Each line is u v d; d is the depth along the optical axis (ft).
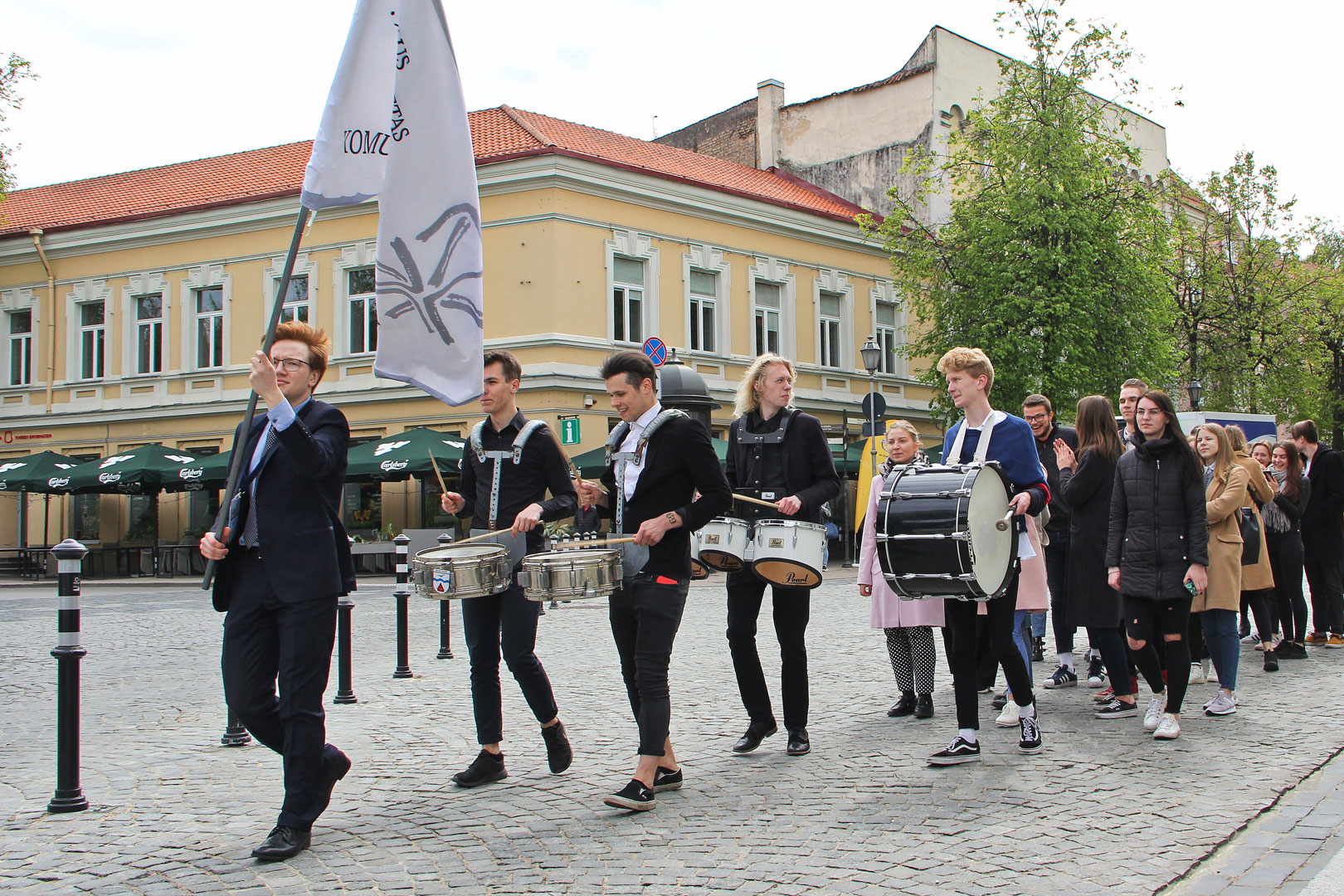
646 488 18.54
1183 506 22.97
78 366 104.32
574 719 25.40
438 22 19.69
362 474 81.30
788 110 130.31
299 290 95.35
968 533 18.97
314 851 15.87
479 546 19.01
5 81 106.63
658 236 91.97
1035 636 33.35
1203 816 16.92
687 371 61.05
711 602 56.34
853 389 107.96
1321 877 14.25
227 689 16.22
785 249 102.27
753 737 21.70
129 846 16.22
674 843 15.97
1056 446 25.85
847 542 89.30
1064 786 18.71
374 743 23.38
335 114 19.04
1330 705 25.70
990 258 93.81
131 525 101.81
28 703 29.17
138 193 108.99
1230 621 25.07
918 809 17.49
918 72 120.78
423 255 19.56
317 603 15.97
